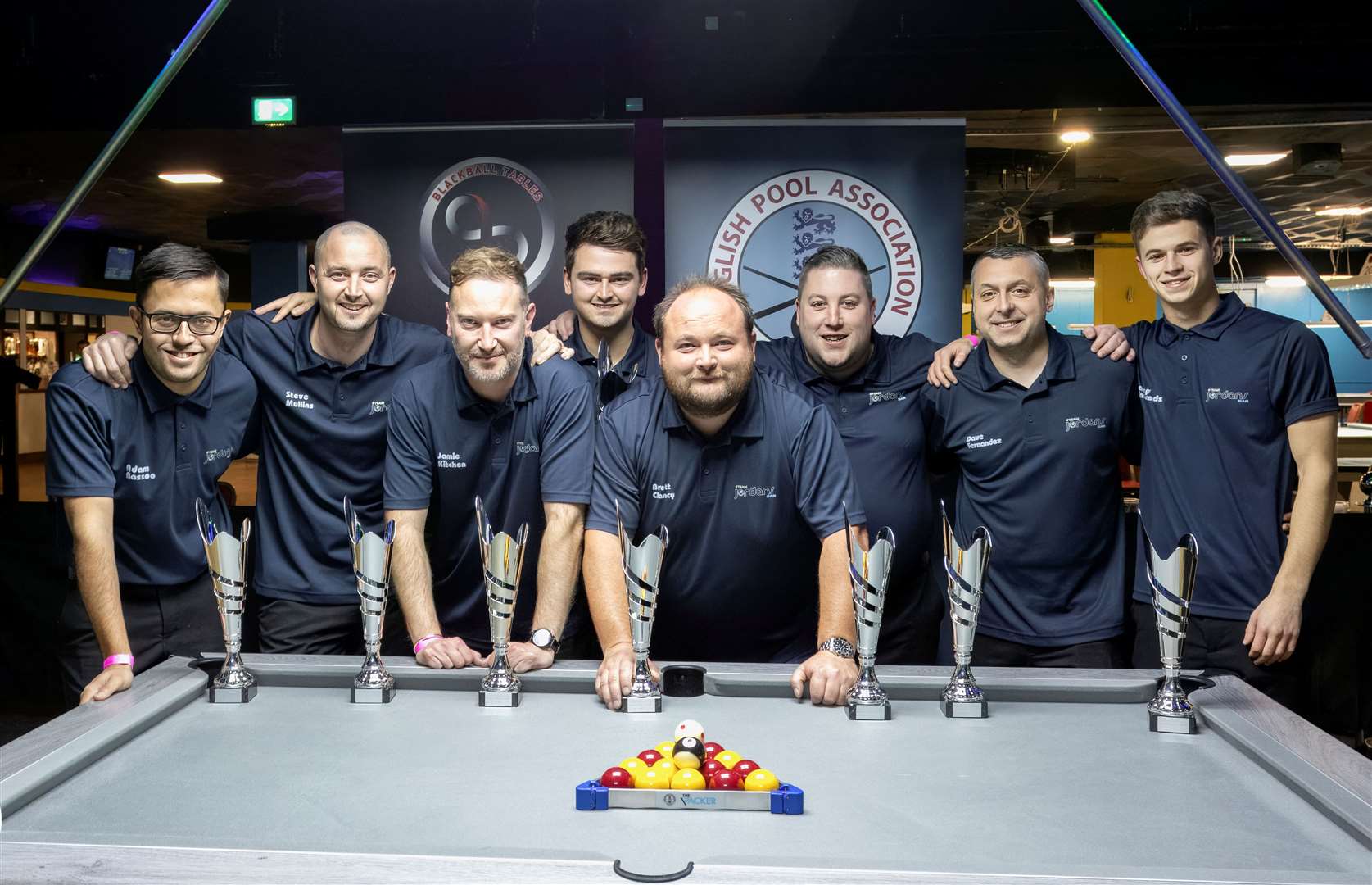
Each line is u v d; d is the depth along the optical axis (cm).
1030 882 106
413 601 229
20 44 524
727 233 417
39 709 441
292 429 273
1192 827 125
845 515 181
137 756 151
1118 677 183
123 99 526
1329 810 127
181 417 254
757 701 181
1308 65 482
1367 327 1466
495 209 431
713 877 108
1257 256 1284
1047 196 941
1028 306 256
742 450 220
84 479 235
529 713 173
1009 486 265
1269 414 248
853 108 498
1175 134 645
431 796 135
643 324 530
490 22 504
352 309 258
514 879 107
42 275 1151
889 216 415
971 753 153
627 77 501
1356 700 392
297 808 131
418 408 243
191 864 111
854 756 151
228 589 181
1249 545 249
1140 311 1151
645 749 154
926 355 291
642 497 224
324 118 517
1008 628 268
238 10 514
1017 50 491
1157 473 259
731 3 493
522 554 179
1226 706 167
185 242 1272
